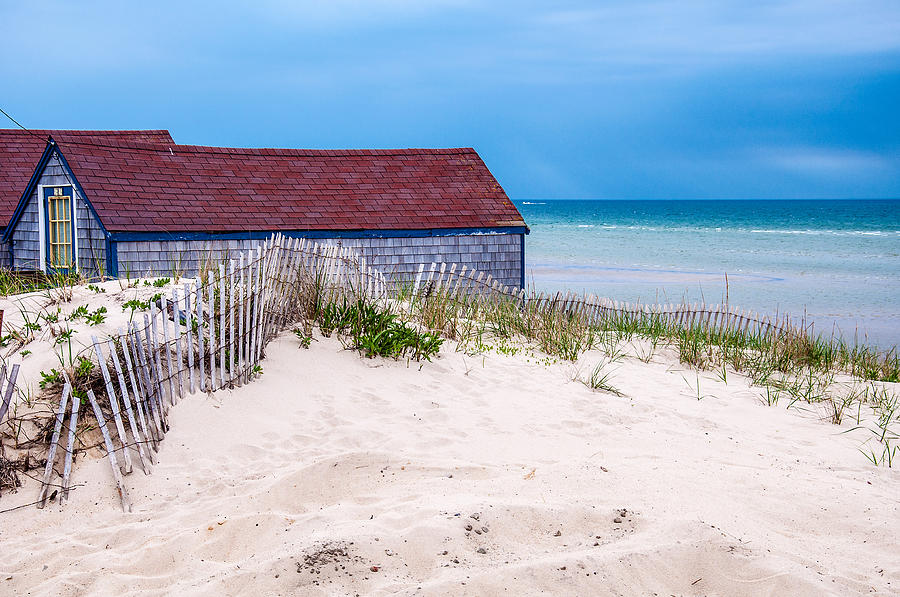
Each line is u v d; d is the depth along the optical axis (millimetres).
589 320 13586
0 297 9398
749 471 6527
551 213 135250
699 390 9648
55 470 6082
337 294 10320
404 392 8625
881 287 29672
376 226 18047
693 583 4574
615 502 5660
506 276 19375
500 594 4340
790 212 123375
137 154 17891
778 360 11539
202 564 4832
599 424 7934
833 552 5031
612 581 4500
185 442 6797
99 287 9422
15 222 18172
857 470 6785
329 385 8484
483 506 5289
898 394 10102
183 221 16250
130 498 5949
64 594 4504
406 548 4785
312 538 4863
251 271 8320
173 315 8117
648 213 128750
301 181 19312
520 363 10383
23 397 6648
